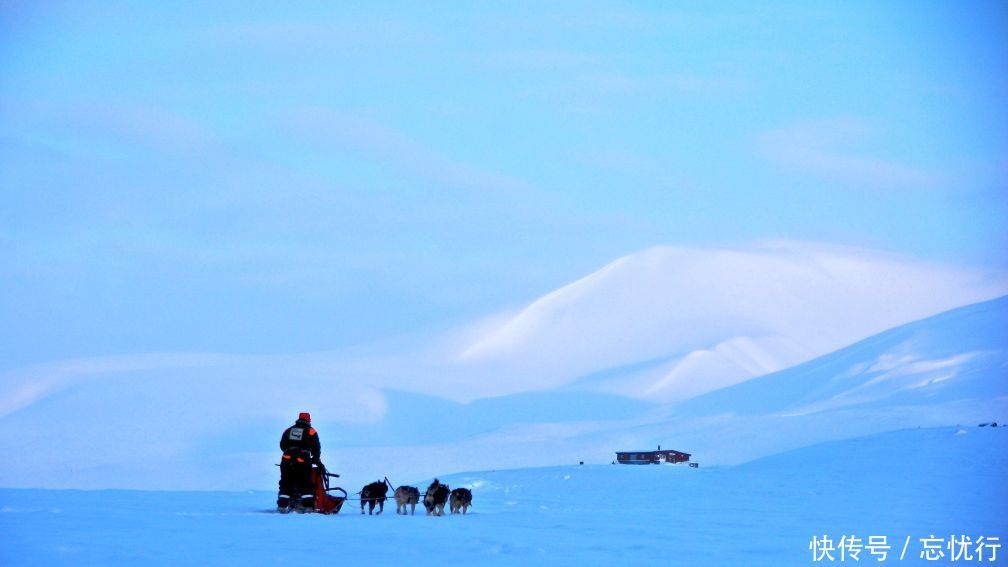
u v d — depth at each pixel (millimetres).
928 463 56969
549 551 25297
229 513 36031
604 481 79625
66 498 41781
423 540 27375
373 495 40375
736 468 71562
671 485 57344
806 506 42000
